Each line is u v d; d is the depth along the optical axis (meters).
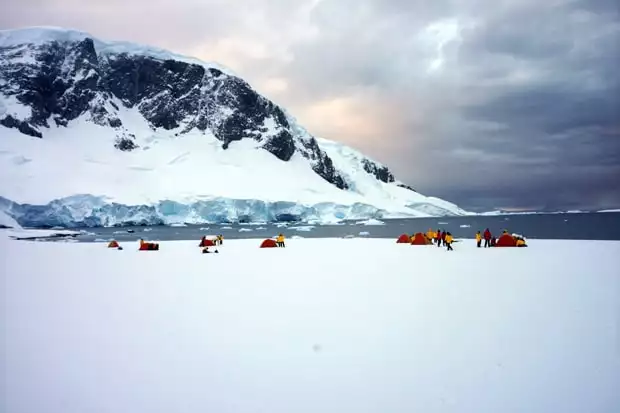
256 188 141.12
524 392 6.86
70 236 71.12
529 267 23.42
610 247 37.03
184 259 31.16
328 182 174.25
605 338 9.55
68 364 8.26
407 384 7.25
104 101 172.38
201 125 180.50
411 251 36.88
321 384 7.29
